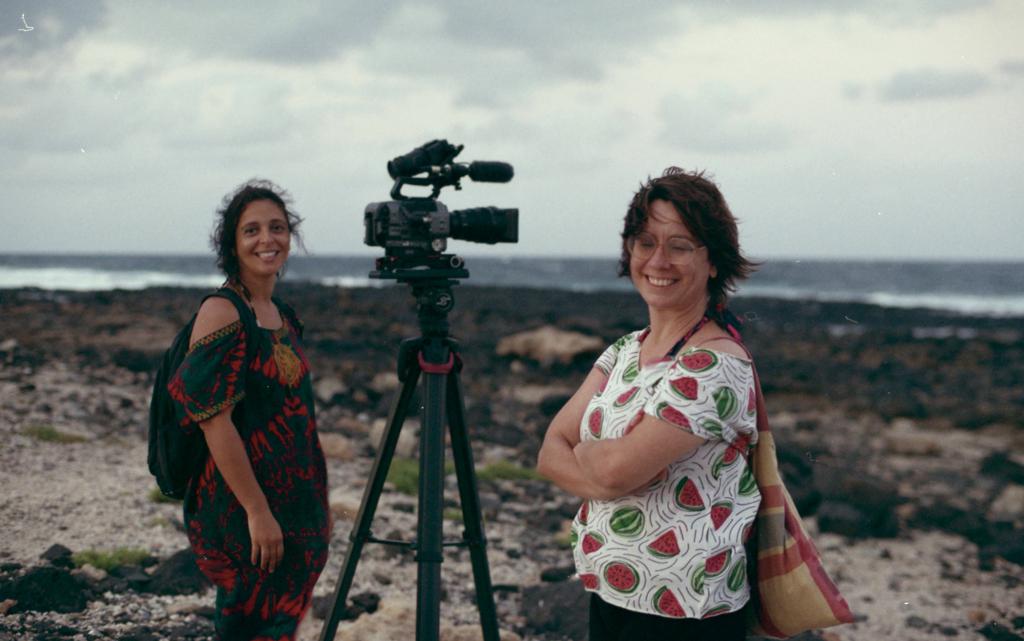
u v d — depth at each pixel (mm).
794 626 2158
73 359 12172
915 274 119688
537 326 25453
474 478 2785
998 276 116250
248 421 2611
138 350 12945
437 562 2584
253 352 2598
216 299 2576
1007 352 25531
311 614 4176
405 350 2727
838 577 6078
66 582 3965
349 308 30594
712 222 2096
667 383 2041
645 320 28656
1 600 3773
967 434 12984
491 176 2801
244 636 2715
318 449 2811
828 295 70188
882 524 7336
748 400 2076
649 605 2082
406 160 2635
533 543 6012
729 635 2115
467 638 3867
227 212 2678
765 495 2170
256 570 2670
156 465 2654
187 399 2475
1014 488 8930
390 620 3887
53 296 31906
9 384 9094
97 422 7992
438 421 2662
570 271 116375
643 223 2139
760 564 2164
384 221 2641
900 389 17266
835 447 11086
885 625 5117
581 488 2145
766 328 31641
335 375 13008
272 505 2660
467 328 25031
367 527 2742
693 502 2061
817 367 20422
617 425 2154
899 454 11070
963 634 5027
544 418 11469
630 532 2102
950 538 7348
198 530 2680
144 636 3643
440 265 2707
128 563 4473
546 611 4578
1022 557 6668
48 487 5609
